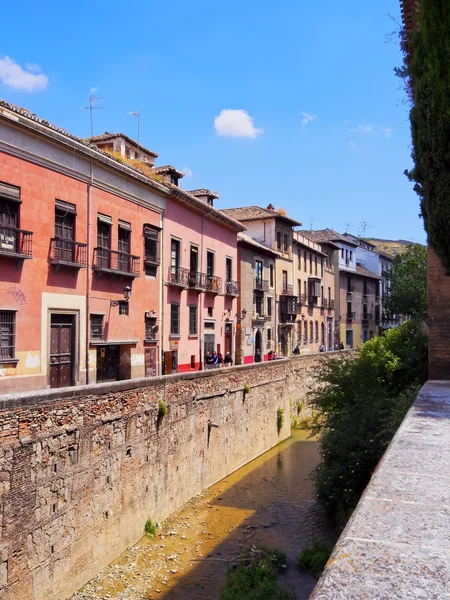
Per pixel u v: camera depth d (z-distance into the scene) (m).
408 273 61.59
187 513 17.73
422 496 3.75
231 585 12.29
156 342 26.25
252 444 25.56
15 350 17.50
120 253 22.30
